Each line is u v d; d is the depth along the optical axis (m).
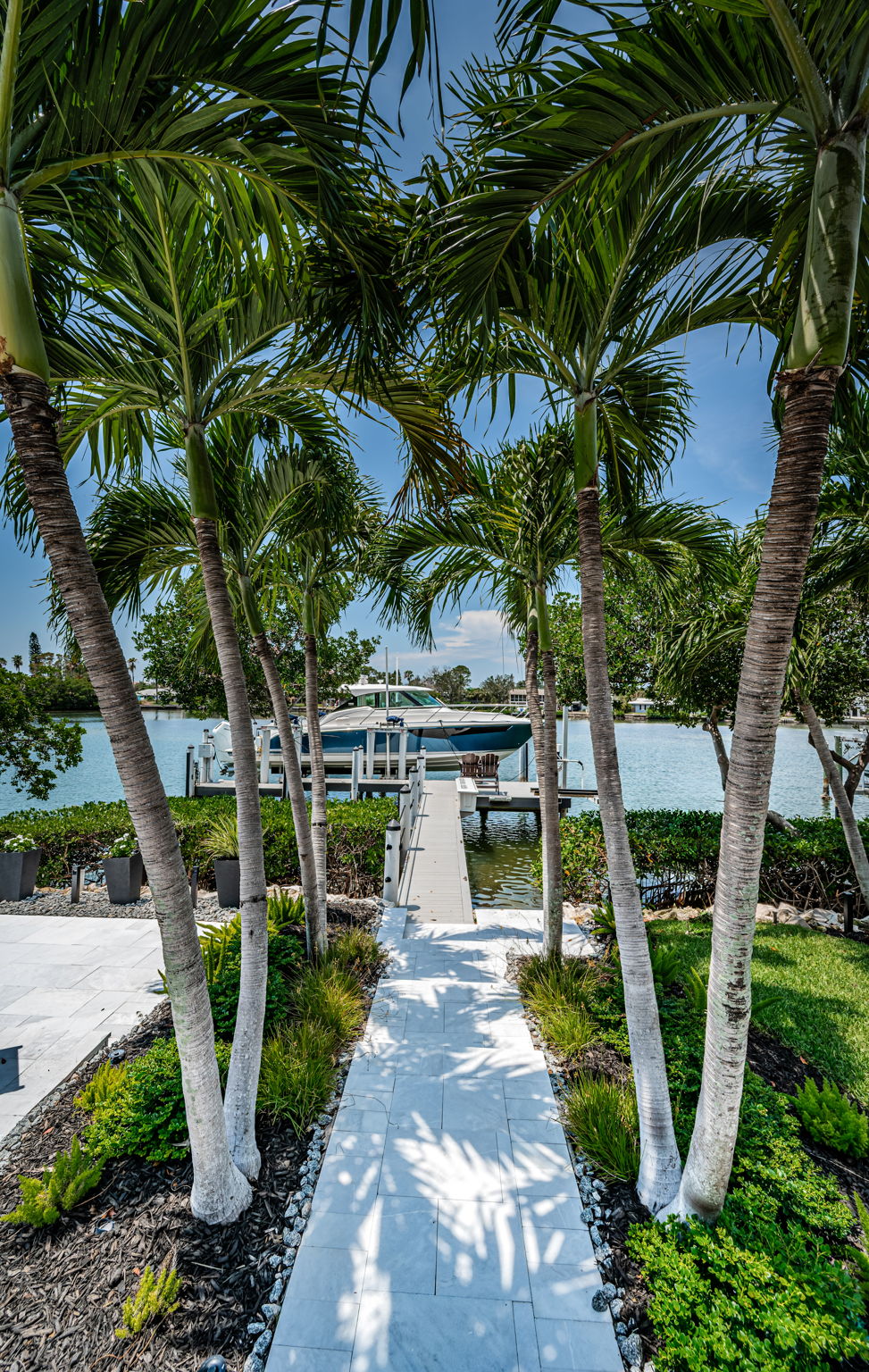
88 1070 3.84
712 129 2.08
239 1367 2.12
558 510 4.55
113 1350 2.14
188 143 2.09
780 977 5.21
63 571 2.10
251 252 2.61
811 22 1.69
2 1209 2.73
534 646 5.66
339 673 16.39
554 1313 2.31
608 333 3.15
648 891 7.38
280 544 4.98
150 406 3.45
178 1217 2.66
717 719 7.42
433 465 3.99
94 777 21.08
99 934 6.09
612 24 1.81
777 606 2.00
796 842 7.33
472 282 2.52
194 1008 2.50
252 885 3.24
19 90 1.80
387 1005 4.64
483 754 15.13
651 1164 2.79
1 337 1.91
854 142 1.81
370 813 8.62
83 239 2.48
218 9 1.72
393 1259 2.53
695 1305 2.19
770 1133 3.05
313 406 4.11
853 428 3.28
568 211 2.49
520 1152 3.12
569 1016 4.15
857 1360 2.09
